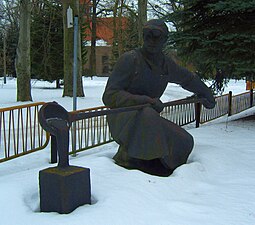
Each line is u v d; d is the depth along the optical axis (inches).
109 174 201.8
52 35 1087.0
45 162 276.8
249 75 397.7
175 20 425.4
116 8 1578.5
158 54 228.4
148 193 179.8
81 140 307.0
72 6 759.7
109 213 153.3
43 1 967.6
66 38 775.7
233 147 299.1
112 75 229.0
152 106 222.7
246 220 156.8
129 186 183.8
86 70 2108.8
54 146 272.4
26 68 714.2
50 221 145.2
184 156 231.6
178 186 196.4
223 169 238.2
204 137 343.9
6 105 625.0
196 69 444.1
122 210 157.2
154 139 212.5
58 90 1060.5
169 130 223.5
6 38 1696.6
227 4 358.6
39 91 1001.5
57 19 1086.4
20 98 712.4
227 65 386.6
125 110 203.2
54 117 164.1
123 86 226.8
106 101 229.8
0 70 1956.2
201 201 178.9
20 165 269.1
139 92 230.8
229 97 569.6
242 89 1185.4
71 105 625.0
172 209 164.4
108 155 265.7
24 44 711.1
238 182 212.8
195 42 410.9
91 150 314.8
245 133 368.2
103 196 171.0
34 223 144.5
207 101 271.9
